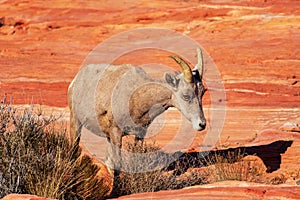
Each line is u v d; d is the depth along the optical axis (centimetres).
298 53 8706
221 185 2408
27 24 12338
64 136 2609
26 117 2544
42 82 7675
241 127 4728
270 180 2991
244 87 6888
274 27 10400
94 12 12450
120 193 2595
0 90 6994
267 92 6719
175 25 11381
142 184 2633
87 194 2427
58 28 12050
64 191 2323
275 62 8369
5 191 2289
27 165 2347
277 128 4591
